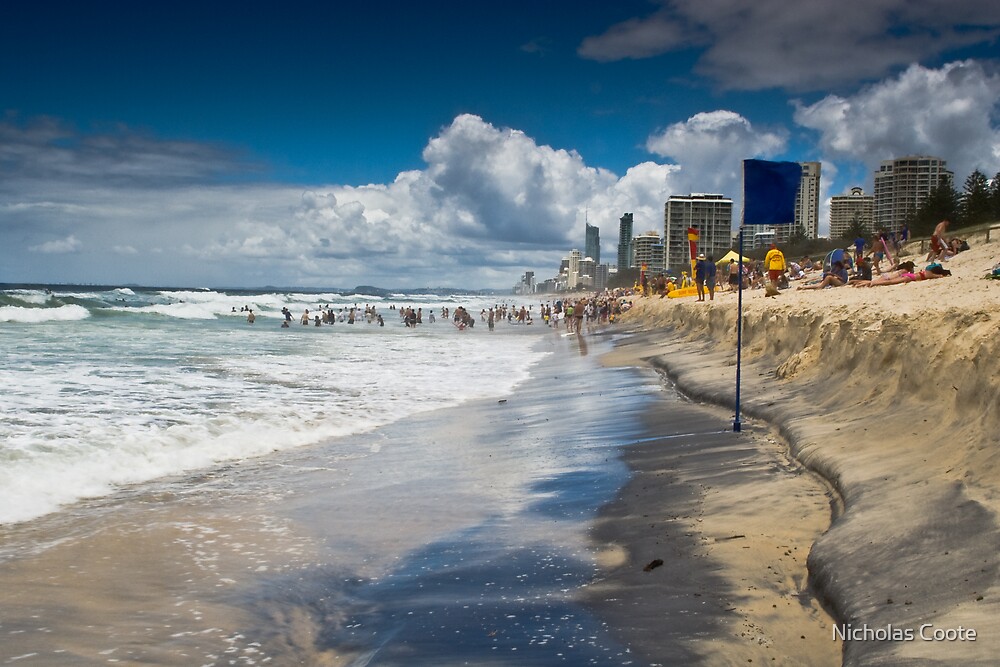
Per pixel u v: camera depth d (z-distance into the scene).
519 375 21.80
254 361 23.30
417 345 36.03
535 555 5.78
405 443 11.05
